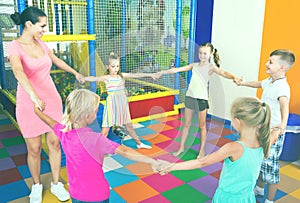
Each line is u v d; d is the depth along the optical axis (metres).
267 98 2.22
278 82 2.16
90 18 3.31
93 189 1.54
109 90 2.26
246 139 1.53
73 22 4.72
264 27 3.70
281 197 2.40
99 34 4.22
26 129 2.13
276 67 2.15
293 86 3.46
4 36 4.37
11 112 4.24
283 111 2.08
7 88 4.57
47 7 4.62
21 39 2.04
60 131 1.57
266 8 3.65
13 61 1.95
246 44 3.98
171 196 2.39
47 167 2.88
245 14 3.94
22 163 2.96
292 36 3.41
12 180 2.62
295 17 3.36
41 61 2.08
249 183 1.53
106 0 4.23
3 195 2.38
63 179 2.64
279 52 2.15
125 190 2.46
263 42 3.74
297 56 3.38
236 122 1.55
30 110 2.10
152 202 2.29
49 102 2.17
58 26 4.80
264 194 2.45
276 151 2.12
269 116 1.50
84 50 4.20
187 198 2.37
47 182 2.59
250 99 1.55
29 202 2.29
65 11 4.73
